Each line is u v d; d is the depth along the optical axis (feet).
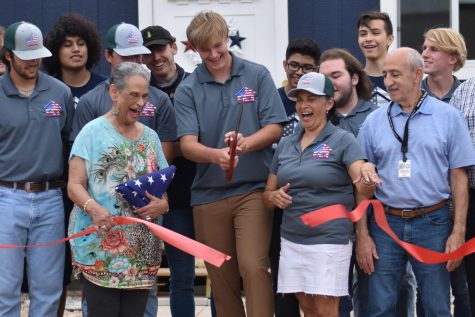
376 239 19.51
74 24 22.29
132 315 18.94
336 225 19.20
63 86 20.74
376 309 19.44
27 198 19.95
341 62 20.92
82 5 30.73
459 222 18.95
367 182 18.28
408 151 19.10
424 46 22.17
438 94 22.12
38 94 20.21
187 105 20.68
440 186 19.01
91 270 18.43
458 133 19.06
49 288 20.15
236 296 20.98
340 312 21.25
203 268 27.86
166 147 21.13
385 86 20.95
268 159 20.88
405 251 19.38
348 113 21.22
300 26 30.50
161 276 28.58
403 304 21.79
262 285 19.93
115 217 18.28
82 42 22.35
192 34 20.17
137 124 19.16
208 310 27.30
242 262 20.04
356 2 30.30
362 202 18.70
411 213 19.03
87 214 18.47
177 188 22.13
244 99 20.56
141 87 18.39
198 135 20.67
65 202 21.34
